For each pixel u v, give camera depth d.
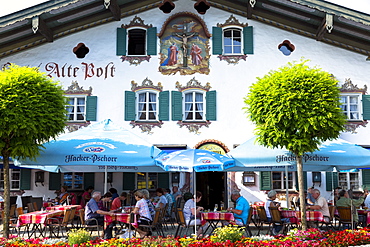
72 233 10.54
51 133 12.24
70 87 20.27
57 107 12.52
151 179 20.59
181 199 19.17
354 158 13.06
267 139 12.33
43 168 17.16
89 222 12.75
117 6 19.81
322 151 13.10
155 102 20.25
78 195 20.25
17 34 19.70
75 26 20.44
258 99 12.40
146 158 12.62
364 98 19.92
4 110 11.49
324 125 11.81
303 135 11.98
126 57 20.38
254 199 19.81
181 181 20.23
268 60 20.28
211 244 9.72
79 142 12.98
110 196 14.81
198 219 12.71
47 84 12.48
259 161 12.88
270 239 11.00
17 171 20.73
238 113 19.92
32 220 12.36
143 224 12.34
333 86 12.45
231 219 12.53
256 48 20.39
